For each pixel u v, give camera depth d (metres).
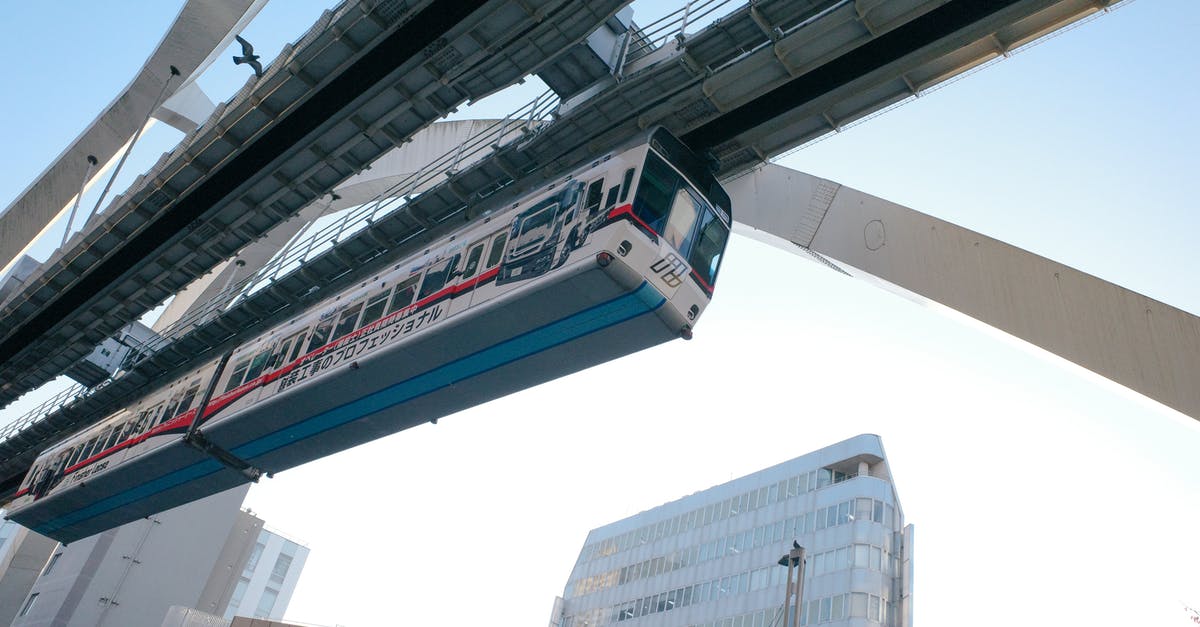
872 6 22.31
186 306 58.06
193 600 70.50
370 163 32.31
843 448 88.44
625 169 25.28
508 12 25.19
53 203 51.19
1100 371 25.17
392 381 29.94
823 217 30.80
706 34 24.64
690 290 25.25
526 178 29.77
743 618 85.06
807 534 84.81
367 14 26.33
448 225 32.25
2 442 55.69
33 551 77.00
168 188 35.38
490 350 27.44
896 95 25.00
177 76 45.94
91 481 42.50
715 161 27.64
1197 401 23.81
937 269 28.16
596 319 25.31
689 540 97.56
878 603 76.62
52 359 47.34
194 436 36.69
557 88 28.77
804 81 25.09
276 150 32.34
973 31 22.84
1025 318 26.44
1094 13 21.91
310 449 35.44
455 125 45.91
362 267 35.41
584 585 108.44
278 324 38.09
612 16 26.23
